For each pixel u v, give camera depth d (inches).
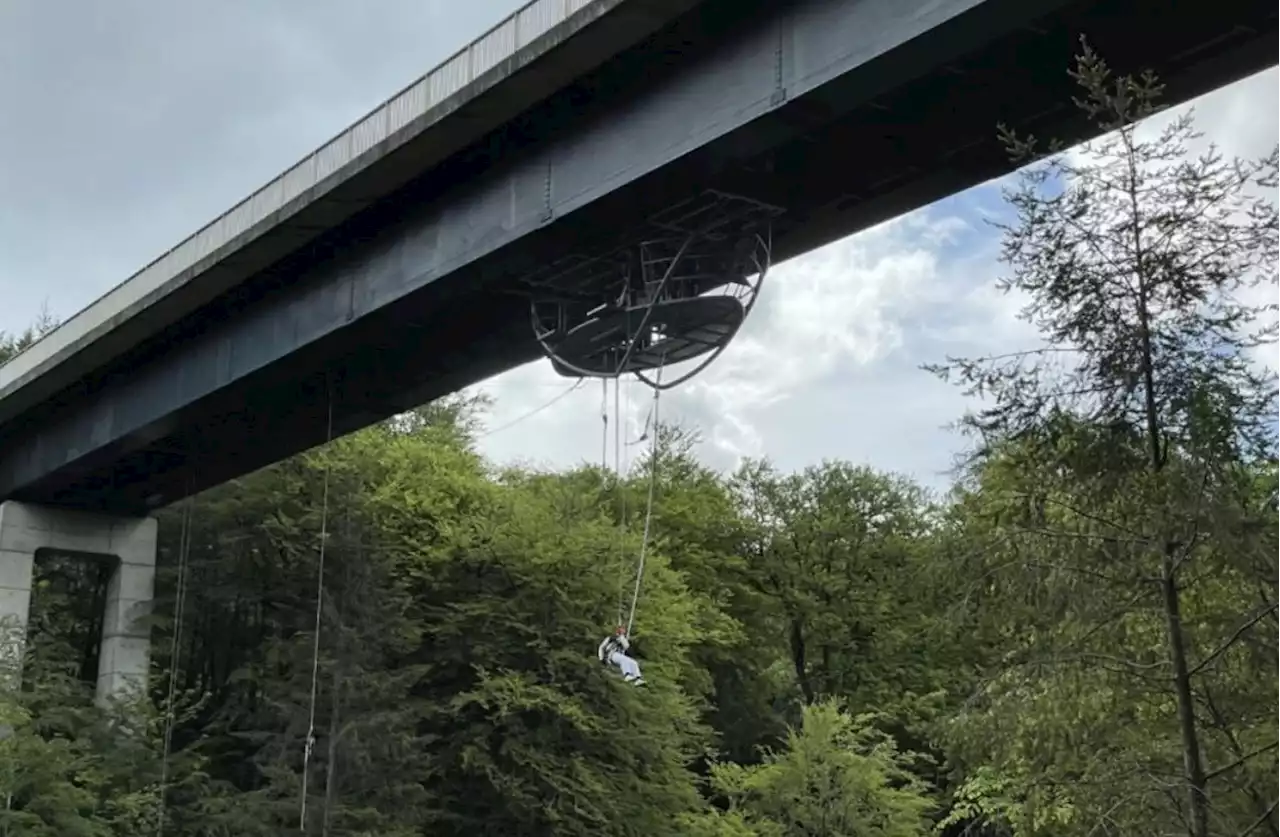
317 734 1421.0
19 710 1175.0
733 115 718.5
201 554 1641.2
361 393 1206.9
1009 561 494.9
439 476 1653.5
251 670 1507.1
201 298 1167.0
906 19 635.5
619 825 1455.5
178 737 1544.0
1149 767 474.6
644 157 774.5
